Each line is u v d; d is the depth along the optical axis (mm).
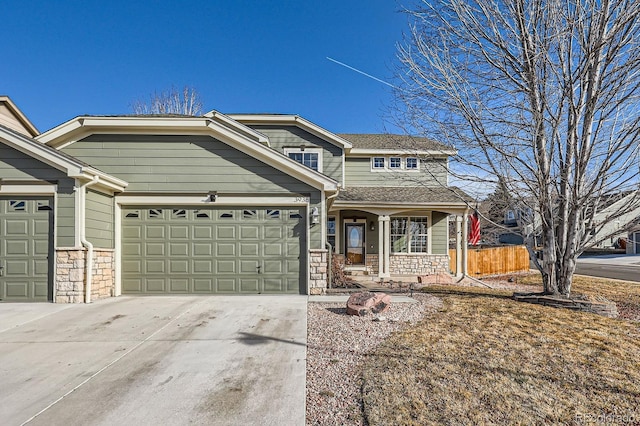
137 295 9445
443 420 3369
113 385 4184
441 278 12570
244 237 9664
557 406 3639
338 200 13680
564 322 6652
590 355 4992
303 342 5598
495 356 4910
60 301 8336
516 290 11641
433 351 5086
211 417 3500
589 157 7734
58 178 8414
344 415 3510
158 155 9648
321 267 9609
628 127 7590
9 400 3840
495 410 3549
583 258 27797
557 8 7668
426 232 15664
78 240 8375
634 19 7137
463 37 8406
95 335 6027
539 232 9070
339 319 6949
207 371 4555
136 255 9570
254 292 9609
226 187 9648
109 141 9633
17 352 5246
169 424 3391
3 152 8391
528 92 8172
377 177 16234
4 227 8461
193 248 9617
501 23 8617
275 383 4203
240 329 6328
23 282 8445
